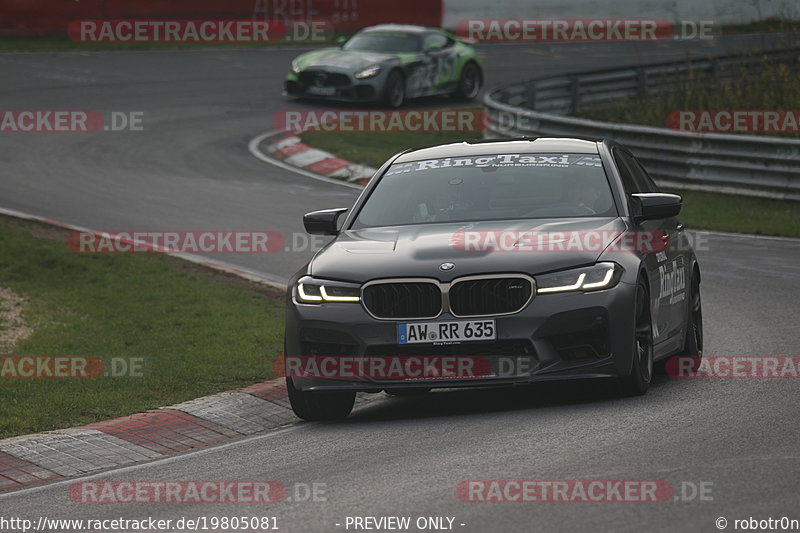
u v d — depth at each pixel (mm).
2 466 24297
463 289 25328
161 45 121500
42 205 60062
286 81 93000
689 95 83312
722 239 54844
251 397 29469
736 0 135500
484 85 105625
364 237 28062
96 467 24422
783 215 60594
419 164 30734
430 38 97375
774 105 78125
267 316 40250
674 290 29531
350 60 92062
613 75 97500
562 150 30203
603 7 140250
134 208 59875
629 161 31703
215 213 59125
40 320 39469
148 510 20328
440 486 19953
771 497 18172
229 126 84000
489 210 28297
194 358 34125
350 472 21641
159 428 27062
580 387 28781
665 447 21562
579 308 25062
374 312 25766
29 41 119375
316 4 131625
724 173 66312
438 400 29609
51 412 28484
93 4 122250
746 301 40969
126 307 41312
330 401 27641
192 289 44156
